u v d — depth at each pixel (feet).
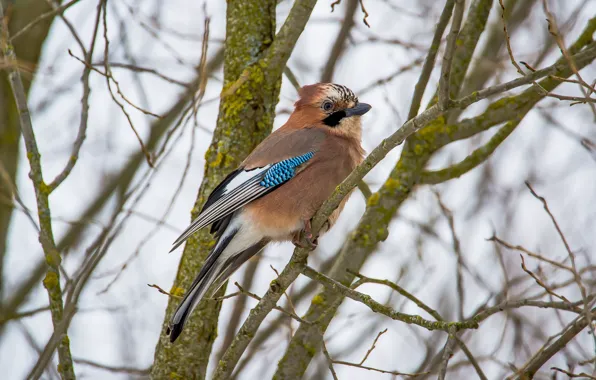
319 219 26.35
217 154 32.42
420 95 33.83
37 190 28.60
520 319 38.65
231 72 33.09
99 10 29.63
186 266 32.12
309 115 33.99
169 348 30.94
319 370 42.37
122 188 47.11
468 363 36.01
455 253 37.11
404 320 25.20
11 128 43.24
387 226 35.60
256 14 33.27
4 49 29.76
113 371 33.32
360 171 24.70
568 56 24.13
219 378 27.86
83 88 30.14
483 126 35.37
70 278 28.19
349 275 34.91
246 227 31.42
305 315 34.65
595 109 24.32
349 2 45.70
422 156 35.86
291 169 31.53
